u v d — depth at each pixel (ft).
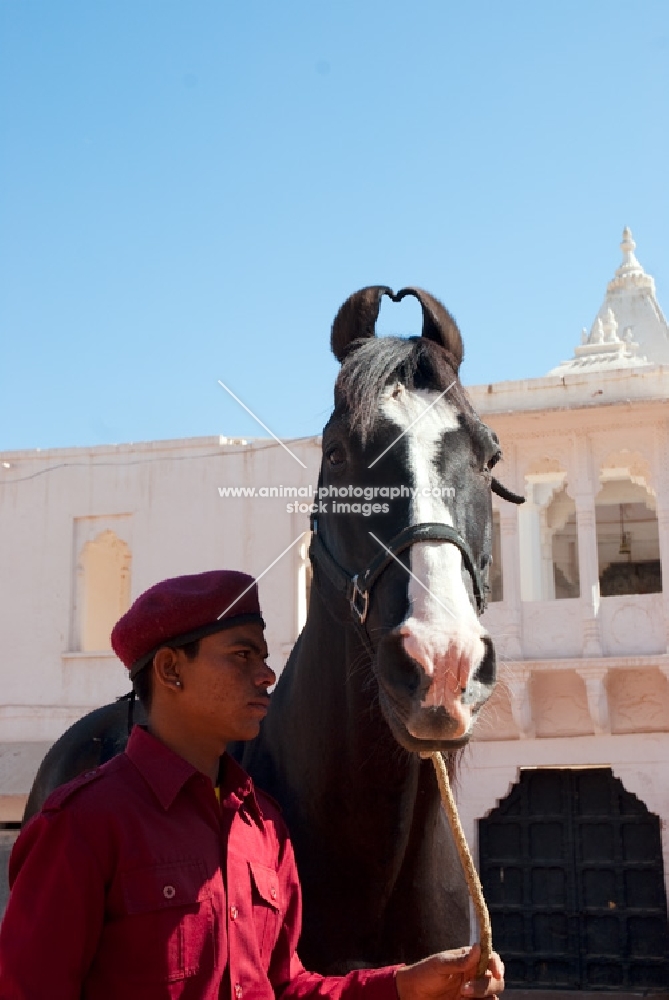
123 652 8.05
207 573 8.18
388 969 7.70
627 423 44.45
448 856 10.44
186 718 7.85
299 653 10.80
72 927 6.73
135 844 7.04
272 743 10.91
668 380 44.24
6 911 6.95
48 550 50.55
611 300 60.90
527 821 44.91
